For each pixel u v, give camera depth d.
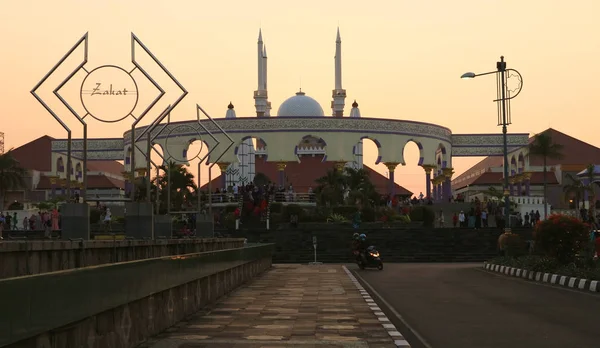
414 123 83.62
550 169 102.00
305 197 79.12
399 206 77.62
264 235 58.62
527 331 14.01
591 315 16.72
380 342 12.90
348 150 80.56
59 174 87.94
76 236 22.84
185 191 76.25
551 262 31.44
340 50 99.88
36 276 7.77
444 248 56.25
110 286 10.33
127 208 28.30
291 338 13.38
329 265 47.66
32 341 7.96
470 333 13.79
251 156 93.44
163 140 82.56
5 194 84.31
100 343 10.26
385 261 53.19
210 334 13.81
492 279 31.14
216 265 20.52
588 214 61.69
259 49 99.44
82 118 26.09
